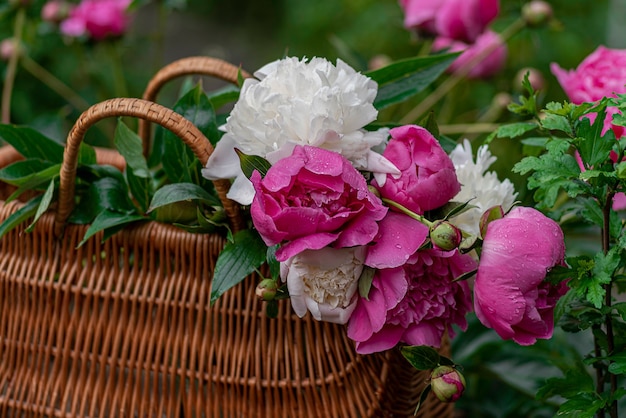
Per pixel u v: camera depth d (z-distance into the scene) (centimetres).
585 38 237
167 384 129
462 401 166
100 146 235
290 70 120
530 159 123
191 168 130
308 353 126
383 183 118
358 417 129
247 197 120
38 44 229
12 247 134
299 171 114
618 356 123
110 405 131
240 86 133
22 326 135
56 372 133
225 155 122
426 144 118
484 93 225
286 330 126
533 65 234
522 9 171
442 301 120
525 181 141
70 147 126
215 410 129
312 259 115
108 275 130
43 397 134
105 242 129
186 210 127
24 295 134
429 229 115
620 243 120
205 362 128
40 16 213
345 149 118
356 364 127
